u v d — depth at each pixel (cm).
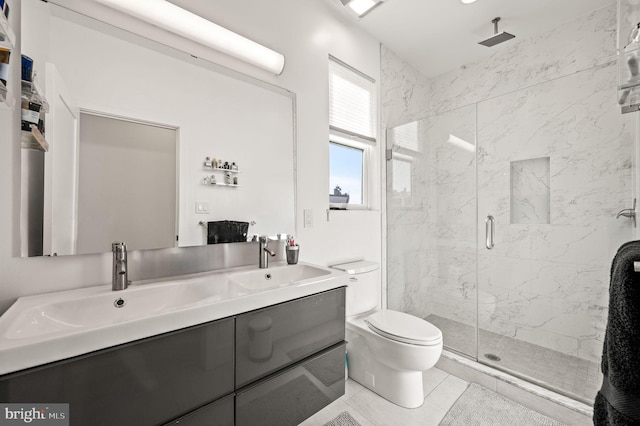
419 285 262
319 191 198
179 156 135
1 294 96
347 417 154
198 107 142
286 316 125
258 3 163
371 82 241
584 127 187
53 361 71
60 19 106
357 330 184
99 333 77
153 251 129
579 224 190
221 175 150
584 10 205
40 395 70
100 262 116
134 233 123
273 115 171
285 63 177
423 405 165
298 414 131
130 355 83
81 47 110
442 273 252
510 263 218
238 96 157
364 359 183
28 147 100
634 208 168
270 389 120
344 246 216
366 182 245
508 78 250
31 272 101
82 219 111
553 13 208
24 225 99
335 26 209
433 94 304
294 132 182
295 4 183
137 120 124
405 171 256
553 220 201
